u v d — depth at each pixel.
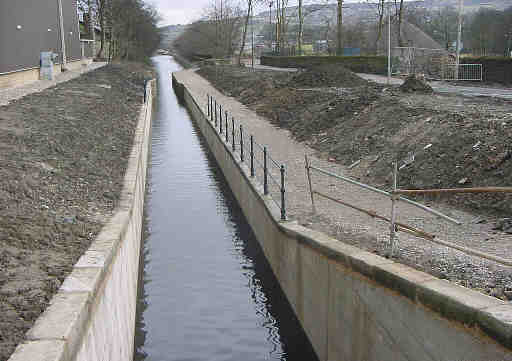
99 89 29.50
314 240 8.43
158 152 23.83
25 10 30.81
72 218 8.37
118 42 73.56
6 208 8.03
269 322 9.52
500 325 4.80
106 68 47.69
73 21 49.66
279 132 21.33
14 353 4.27
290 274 9.81
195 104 32.81
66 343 4.43
